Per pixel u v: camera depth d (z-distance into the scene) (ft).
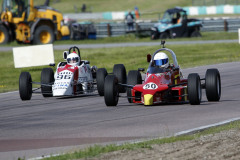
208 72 131.75
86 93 168.55
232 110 117.39
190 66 260.62
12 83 231.50
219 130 92.53
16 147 88.43
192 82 123.54
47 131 103.04
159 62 132.26
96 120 113.09
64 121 114.93
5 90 200.03
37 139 94.94
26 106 148.25
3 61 328.70
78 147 84.64
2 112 138.82
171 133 92.89
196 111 117.39
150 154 76.13
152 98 121.39
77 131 100.89
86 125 107.45
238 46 369.50
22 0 406.00
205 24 516.73
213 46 377.71
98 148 80.18
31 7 405.39
